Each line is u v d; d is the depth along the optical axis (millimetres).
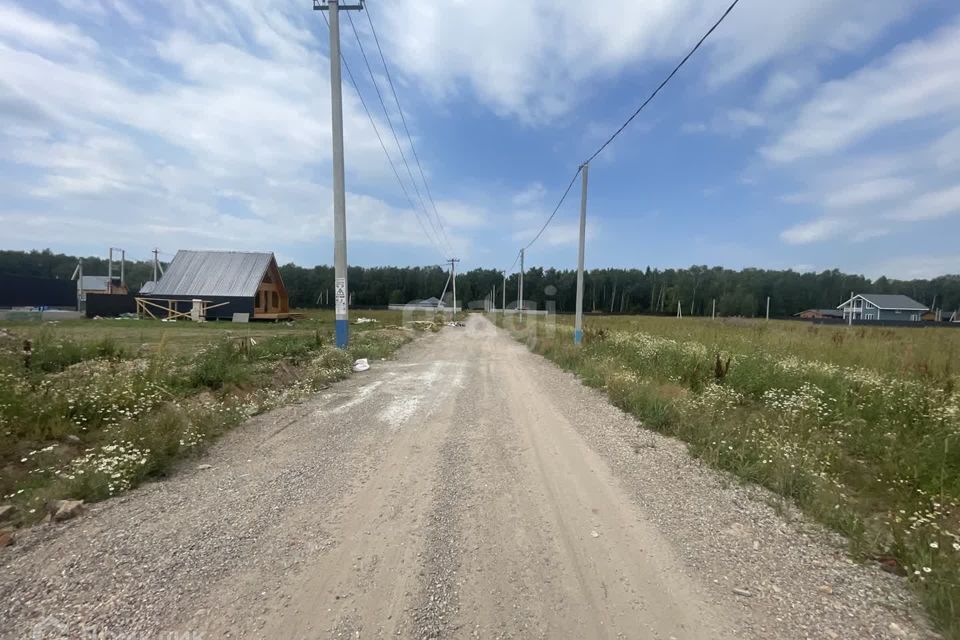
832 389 7242
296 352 11477
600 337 15609
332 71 13102
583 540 3172
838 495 3795
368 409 7141
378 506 3680
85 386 5895
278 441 5453
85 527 3248
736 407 6883
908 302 69688
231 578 2676
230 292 30438
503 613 2400
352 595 2533
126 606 2402
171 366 7754
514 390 8828
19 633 2191
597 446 5312
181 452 4809
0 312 28328
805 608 2463
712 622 2346
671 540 3186
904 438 5199
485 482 4207
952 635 2213
